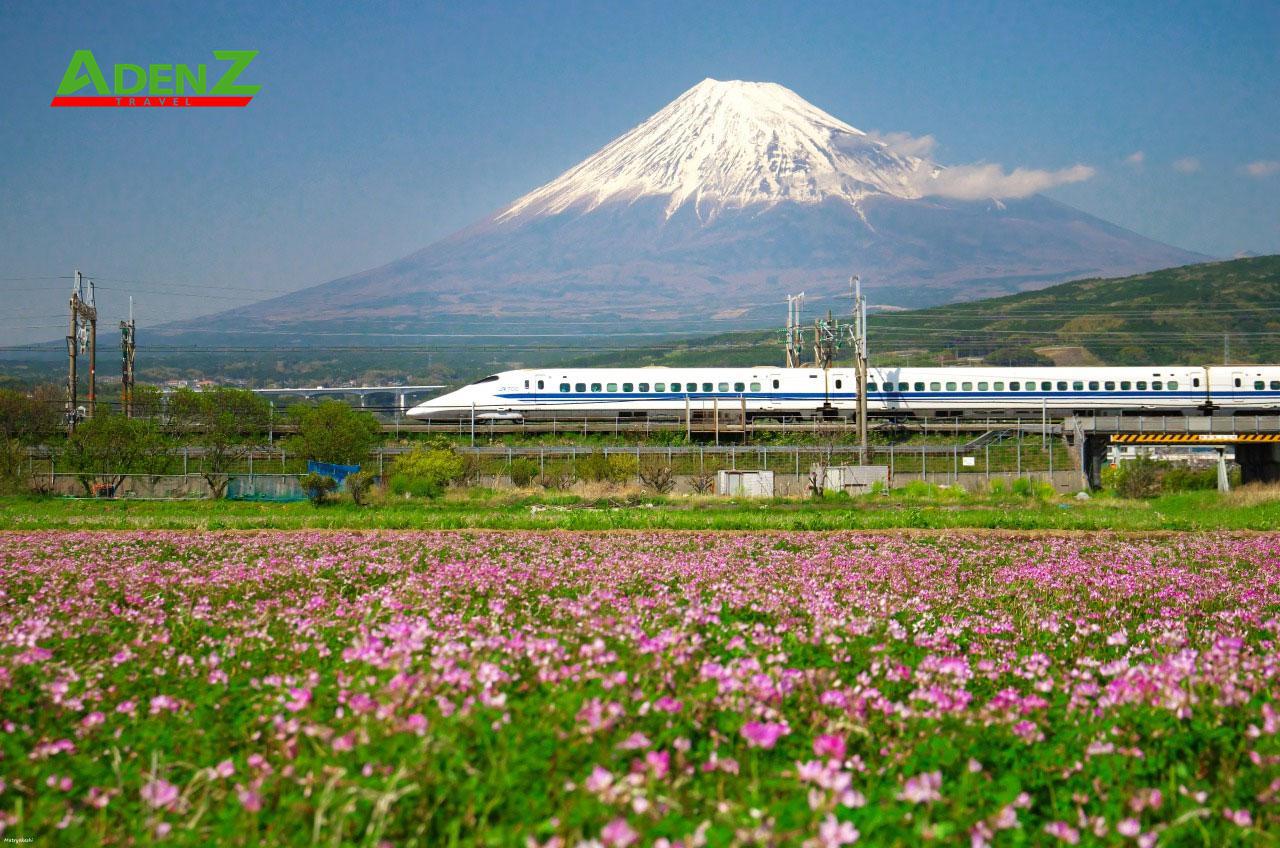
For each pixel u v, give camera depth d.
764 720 10.14
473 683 10.52
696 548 32.78
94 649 14.38
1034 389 84.19
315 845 7.88
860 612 17.59
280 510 54.47
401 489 60.94
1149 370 85.56
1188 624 18.44
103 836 8.31
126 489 65.31
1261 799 8.68
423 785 8.43
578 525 42.81
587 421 82.31
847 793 8.06
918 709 10.95
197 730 10.57
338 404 71.75
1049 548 34.19
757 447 71.12
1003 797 8.73
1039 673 12.84
